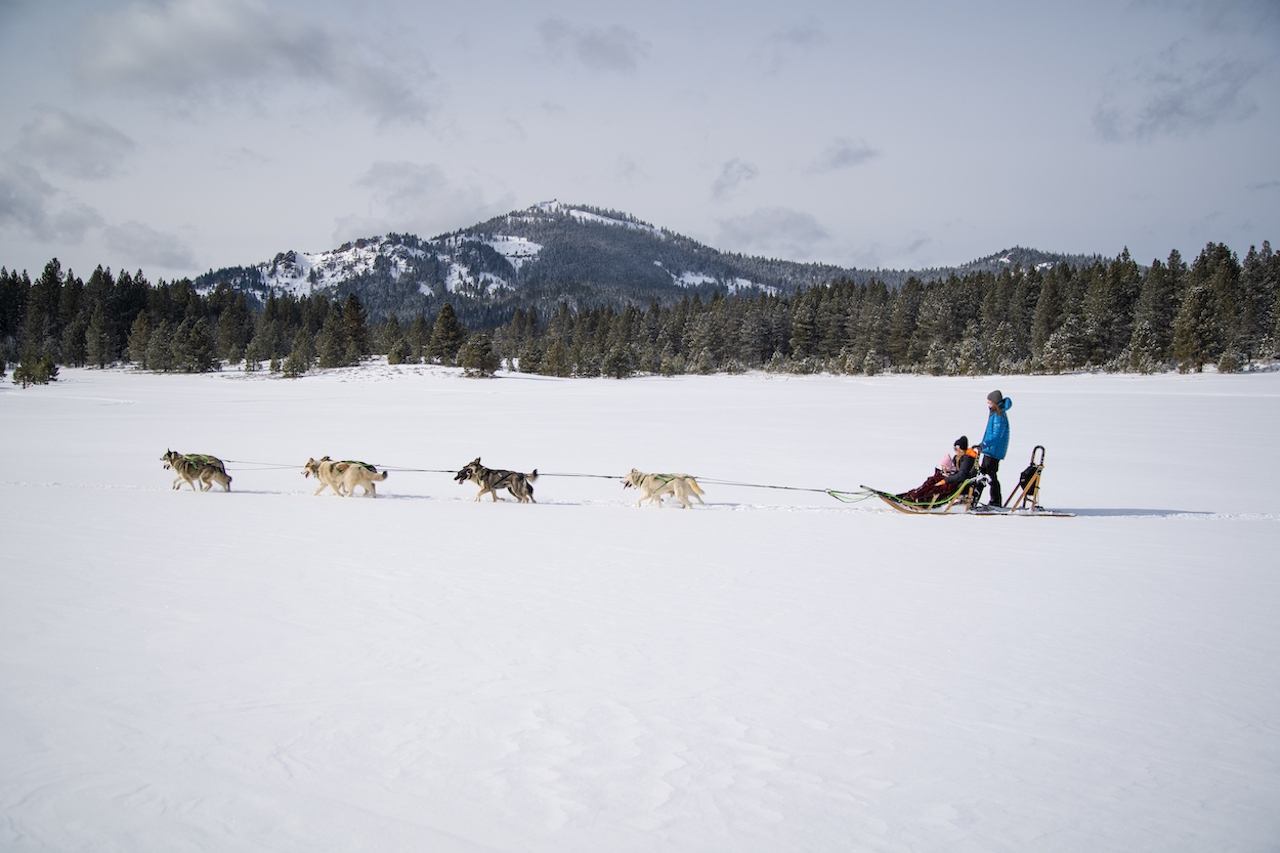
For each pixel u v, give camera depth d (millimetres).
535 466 17953
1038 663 4871
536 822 3016
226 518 9773
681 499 11836
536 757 3541
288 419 34250
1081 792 3314
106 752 3510
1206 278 87875
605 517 10586
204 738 3658
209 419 34031
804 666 4750
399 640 5074
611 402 48938
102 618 5387
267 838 2883
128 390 62469
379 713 3963
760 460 19188
